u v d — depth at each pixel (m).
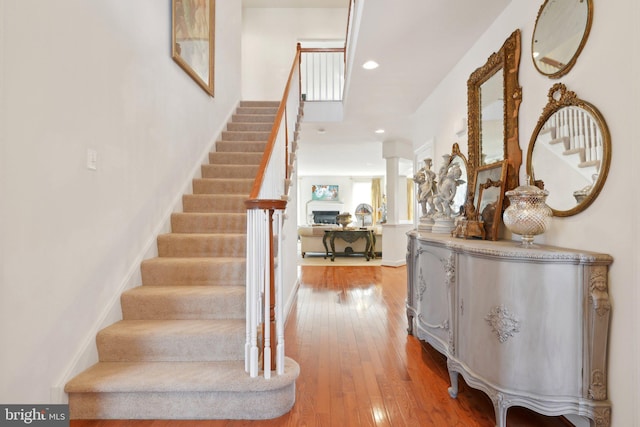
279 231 2.08
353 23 3.55
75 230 1.96
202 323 2.29
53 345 1.79
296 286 5.16
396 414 1.98
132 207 2.57
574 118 1.86
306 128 6.29
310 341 3.12
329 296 4.81
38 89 1.69
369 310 4.12
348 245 8.91
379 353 2.85
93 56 2.12
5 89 1.52
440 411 2.02
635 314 1.47
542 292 1.69
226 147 4.35
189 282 2.64
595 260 1.61
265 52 7.59
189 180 3.60
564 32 1.93
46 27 1.74
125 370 1.99
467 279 2.07
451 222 3.04
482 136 3.03
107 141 2.26
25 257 1.63
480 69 2.95
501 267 1.80
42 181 1.72
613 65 1.61
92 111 2.11
